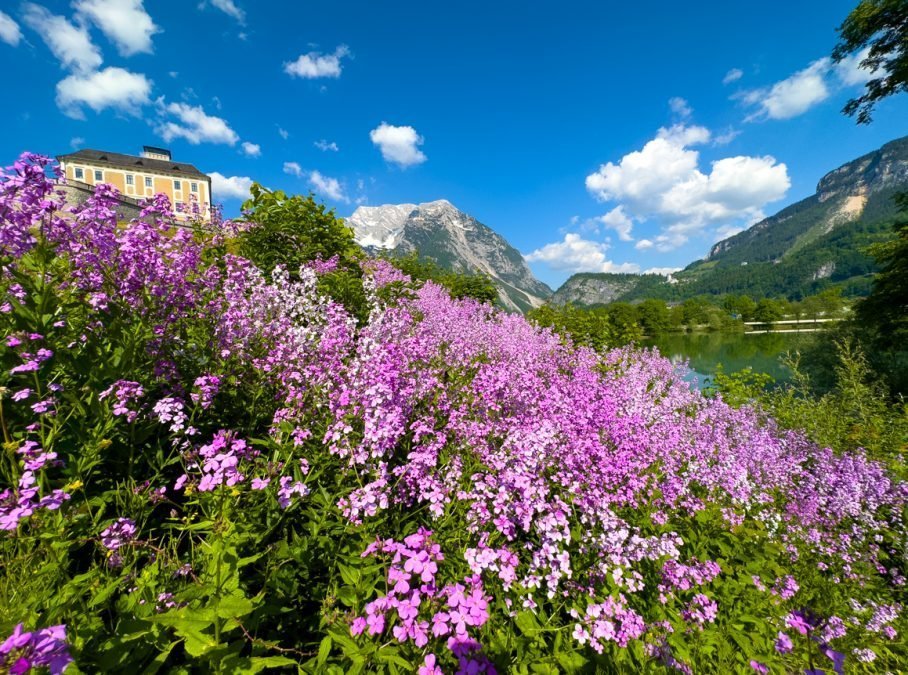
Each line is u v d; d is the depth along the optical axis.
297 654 2.37
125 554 2.39
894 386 15.65
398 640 1.87
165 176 85.56
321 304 6.06
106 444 2.74
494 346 9.35
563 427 4.45
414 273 19.28
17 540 2.06
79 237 3.47
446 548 3.15
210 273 4.90
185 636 1.70
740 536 4.82
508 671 2.47
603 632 2.71
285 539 2.72
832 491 6.38
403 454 4.06
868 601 4.57
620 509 4.34
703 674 3.08
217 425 3.98
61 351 3.01
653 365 13.89
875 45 16.64
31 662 1.23
